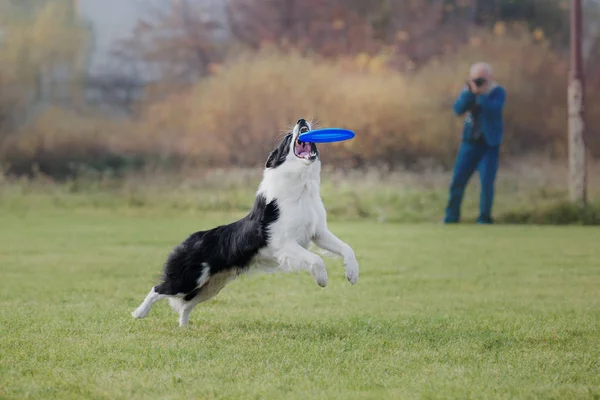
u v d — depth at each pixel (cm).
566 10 2083
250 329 641
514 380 478
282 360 524
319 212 622
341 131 592
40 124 2269
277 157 615
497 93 1822
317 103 2144
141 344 575
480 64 1850
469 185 1844
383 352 555
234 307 765
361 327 649
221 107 2205
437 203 1911
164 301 778
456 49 2112
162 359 527
